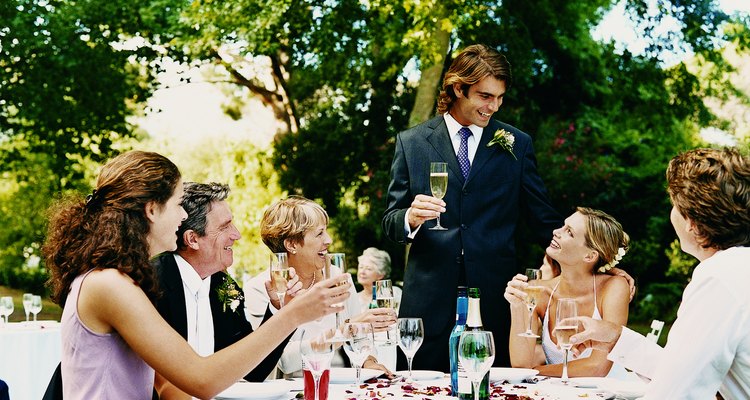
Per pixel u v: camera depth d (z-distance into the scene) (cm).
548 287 352
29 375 530
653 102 1182
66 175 1141
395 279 1112
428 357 358
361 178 1190
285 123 1273
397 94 1159
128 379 205
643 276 1192
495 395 243
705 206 210
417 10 835
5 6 998
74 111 1068
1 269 1509
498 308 355
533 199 370
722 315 203
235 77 1245
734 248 211
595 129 1173
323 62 1077
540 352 350
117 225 205
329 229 1165
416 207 340
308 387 230
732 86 1222
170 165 217
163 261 277
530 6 1109
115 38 1017
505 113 1097
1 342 527
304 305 208
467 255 355
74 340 202
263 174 1263
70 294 204
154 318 201
